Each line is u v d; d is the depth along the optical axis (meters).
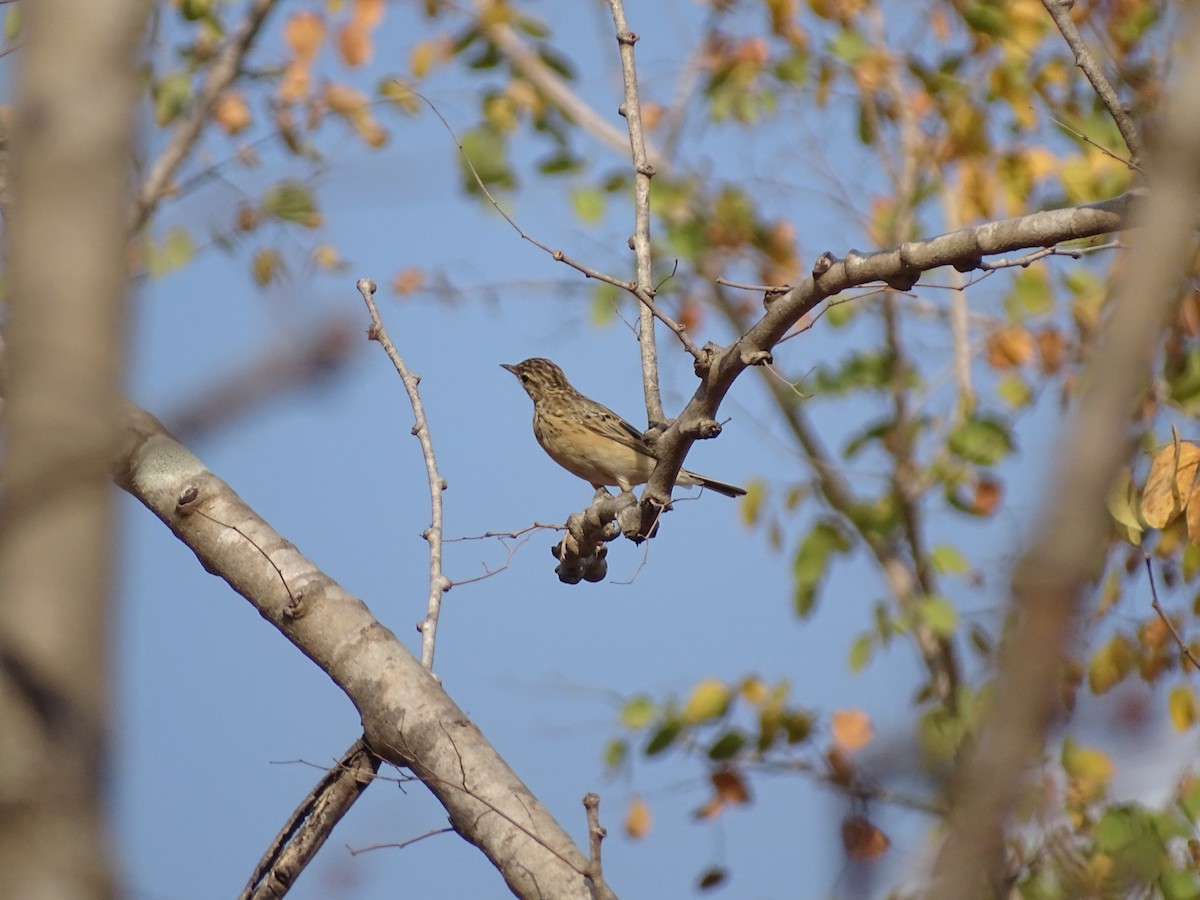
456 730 8.60
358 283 10.65
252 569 9.12
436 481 9.88
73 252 3.69
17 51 4.11
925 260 8.62
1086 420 3.35
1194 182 3.77
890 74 20.28
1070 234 8.28
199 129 15.74
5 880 3.61
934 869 3.91
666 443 10.07
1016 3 17.80
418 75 19.22
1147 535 14.27
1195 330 13.96
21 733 3.65
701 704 15.23
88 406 3.68
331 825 8.79
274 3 16.20
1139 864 12.20
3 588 3.65
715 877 15.16
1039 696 3.37
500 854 8.22
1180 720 13.04
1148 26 17.12
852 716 14.27
